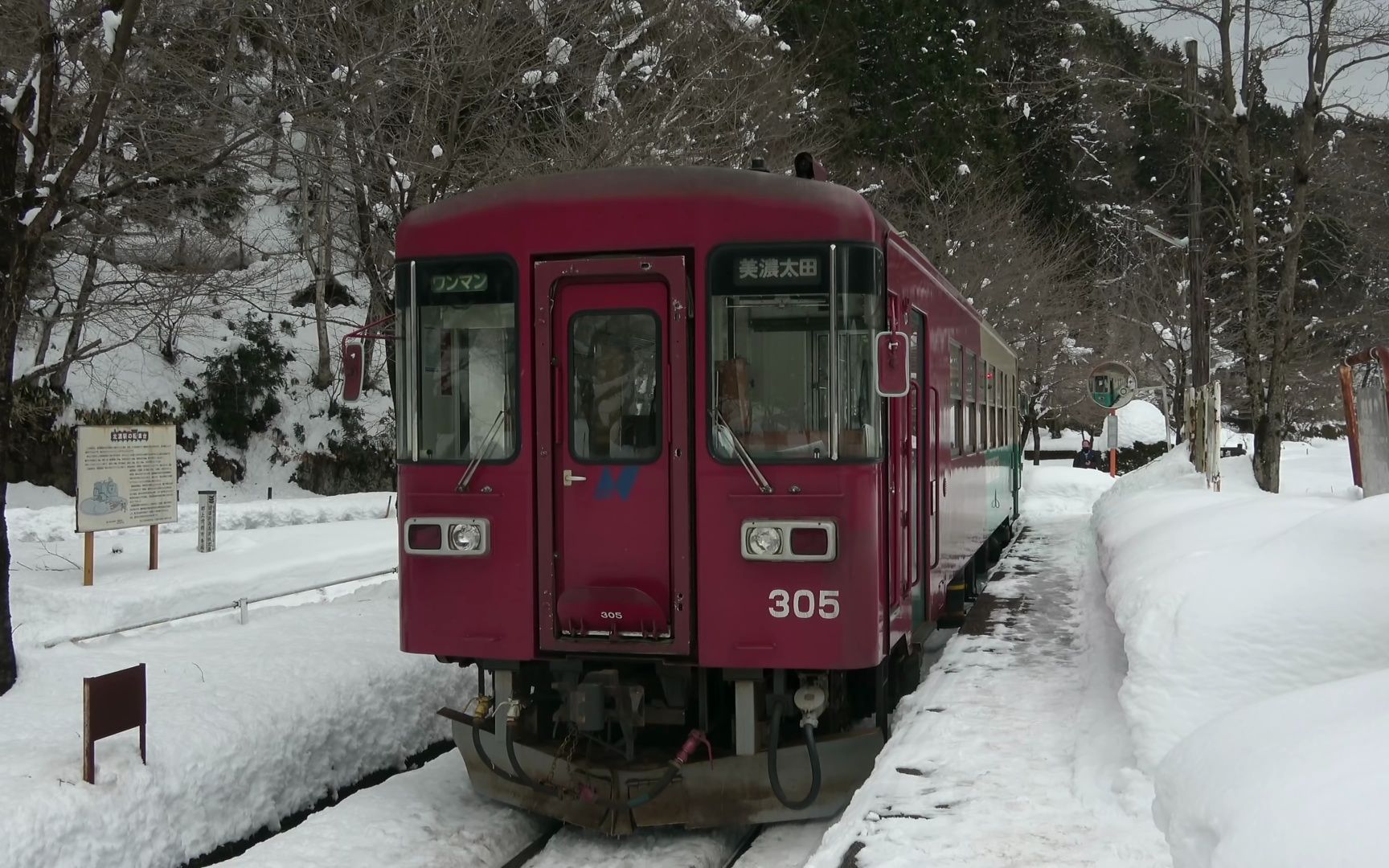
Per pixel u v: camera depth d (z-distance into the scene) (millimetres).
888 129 31016
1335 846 2947
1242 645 4957
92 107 8938
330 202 16391
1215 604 5234
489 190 6199
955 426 9578
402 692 8367
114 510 10719
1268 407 17297
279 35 12242
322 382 29953
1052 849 4152
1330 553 5258
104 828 5672
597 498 5984
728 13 19000
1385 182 17703
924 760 5359
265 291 18453
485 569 6094
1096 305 35688
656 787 5934
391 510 21891
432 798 6848
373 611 10352
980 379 11734
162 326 17875
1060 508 25438
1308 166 16750
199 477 27141
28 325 21188
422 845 6102
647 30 16500
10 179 7711
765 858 5965
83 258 24062
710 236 5855
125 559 12367
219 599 10727
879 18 32469
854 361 5789
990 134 33656
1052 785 4930
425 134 12336
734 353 5840
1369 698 3832
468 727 6484
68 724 6645
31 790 5582
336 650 8578
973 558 12133
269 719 7117
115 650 8523
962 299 10305
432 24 11969
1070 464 43156
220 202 21172
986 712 6184
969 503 10688
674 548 5875
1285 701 4137
